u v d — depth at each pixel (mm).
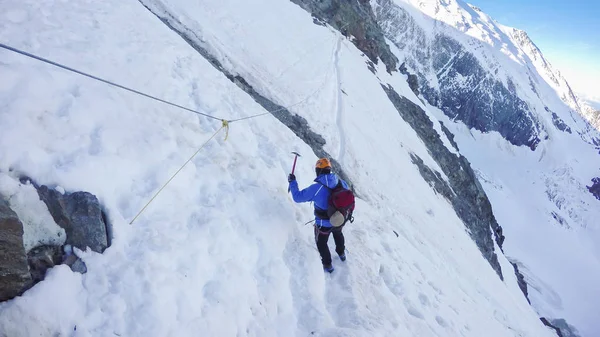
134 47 7461
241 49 16734
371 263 7734
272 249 6086
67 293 3854
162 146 5945
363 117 21859
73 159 4762
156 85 7082
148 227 4934
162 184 5500
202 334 4453
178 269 4750
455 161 40938
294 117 15406
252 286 5363
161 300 4344
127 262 4438
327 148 15578
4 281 3537
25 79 4996
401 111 34938
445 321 8086
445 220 22469
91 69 6148
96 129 5320
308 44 24469
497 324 12547
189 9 16031
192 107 7504
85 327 3799
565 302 113562
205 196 5996
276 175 7785
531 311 28812
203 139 6969
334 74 23234
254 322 5078
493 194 197625
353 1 46406
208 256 5156
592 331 103375
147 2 14352
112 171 5020
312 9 34000
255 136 8523
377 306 6562
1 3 6223
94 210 4496
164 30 9102
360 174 16078
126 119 5871
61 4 7188
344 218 5969
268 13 23422
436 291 9695
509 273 40938
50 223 4172
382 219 12375
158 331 4137
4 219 3625
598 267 166625
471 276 18094
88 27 7066
